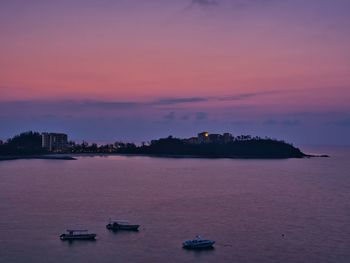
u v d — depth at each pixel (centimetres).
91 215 16850
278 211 18038
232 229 14912
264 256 12175
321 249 12781
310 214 17462
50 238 13562
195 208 18538
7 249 12506
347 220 16388
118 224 14688
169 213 17400
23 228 14700
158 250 12588
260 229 14950
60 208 18188
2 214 16850
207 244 12838
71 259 11769
